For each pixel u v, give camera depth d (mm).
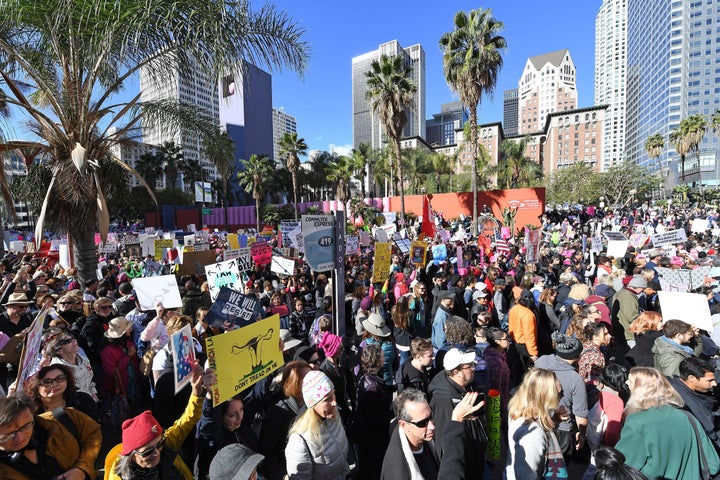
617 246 10109
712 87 94062
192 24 6500
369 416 3531
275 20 7441
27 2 6586
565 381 3543
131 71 7711
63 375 2943
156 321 4820
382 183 56938
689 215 30484
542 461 2688
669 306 4773
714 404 3586
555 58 188000
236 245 15711
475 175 24516
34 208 8211
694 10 95625
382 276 8383
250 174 44125
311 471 2617
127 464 2250
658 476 2596
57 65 7988
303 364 3451
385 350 4863
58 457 2449
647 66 116812
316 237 5441
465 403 2592
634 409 2836
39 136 7797
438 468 2771
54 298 6129
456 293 7598
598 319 5246
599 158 117125
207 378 2850
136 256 13766
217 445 2936
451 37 22484
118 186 9055
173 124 9141
